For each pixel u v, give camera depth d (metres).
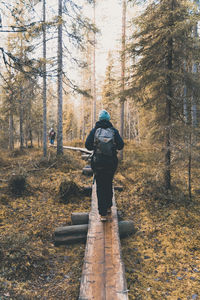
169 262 3.83
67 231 4.48
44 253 3.94
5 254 3.50
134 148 14.06
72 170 9.36
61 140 11.34
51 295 2.98
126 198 6.64
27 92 7.82
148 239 4.62
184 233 4.74
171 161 6.18
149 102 6.66
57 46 10.20
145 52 6.45
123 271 3.02
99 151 3.90
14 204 5.77
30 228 4.70
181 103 6.37
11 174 7.43
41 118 18.64
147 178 7.74
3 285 2.97
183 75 5.91
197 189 6.88
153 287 3.21
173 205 5.96
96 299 2.53
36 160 10.34
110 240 3.75
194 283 3.27
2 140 19.12
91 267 3.09
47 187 7.21
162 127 6.11
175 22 5.53
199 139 5.96
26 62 3.95
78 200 6.44
